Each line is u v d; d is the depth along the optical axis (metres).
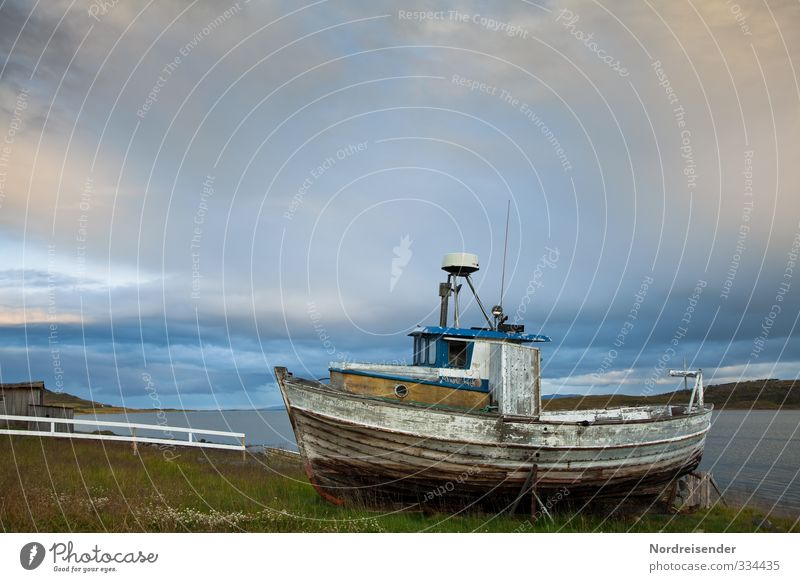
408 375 15.20
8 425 21.25
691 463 17.64
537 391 15.05
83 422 20.67
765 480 30.83
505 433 13.95
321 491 14.87
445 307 16.36
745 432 71.50
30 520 11.14
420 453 13.88
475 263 16.31
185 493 14.23
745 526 15.73
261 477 17.70
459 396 14.87
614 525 14.77
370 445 14.05
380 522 13.30
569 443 14.40
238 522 12.22
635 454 15.42
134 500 13.01
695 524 15.68
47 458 17.12
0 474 14.20
